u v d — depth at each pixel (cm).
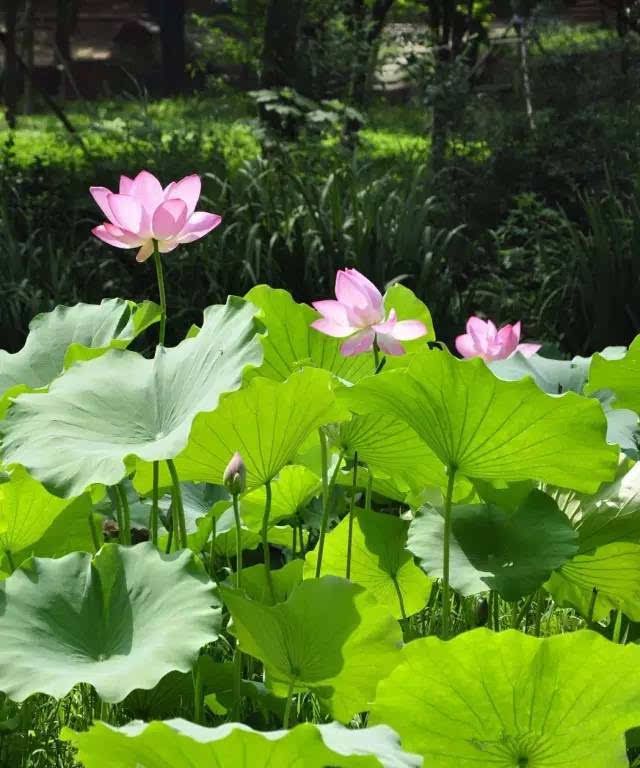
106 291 1030
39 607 420
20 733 442
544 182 1358
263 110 1482
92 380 450
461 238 1226
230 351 437
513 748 399
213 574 487
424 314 497
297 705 450
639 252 920
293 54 1509
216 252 1007
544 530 440
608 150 1342
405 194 1260
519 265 1141
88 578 425
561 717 394
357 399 428
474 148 1417
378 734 382
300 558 498
